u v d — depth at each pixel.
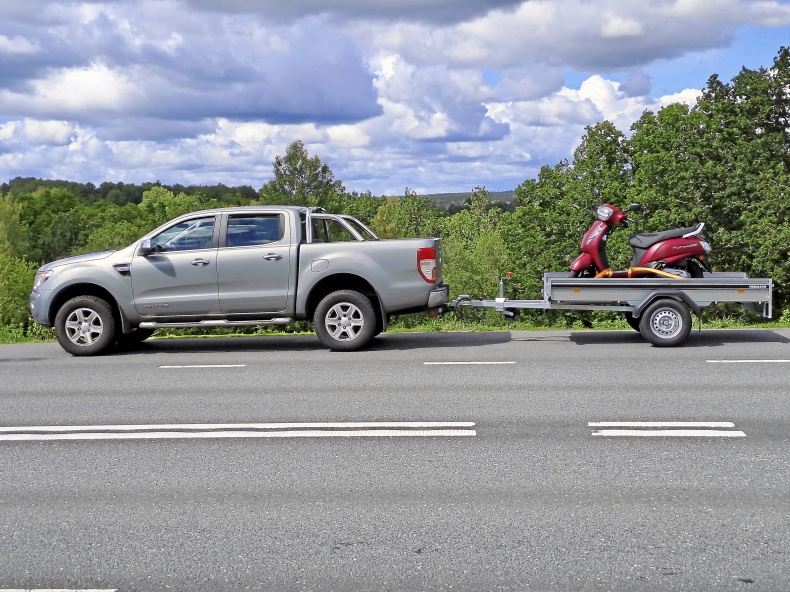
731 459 5.98
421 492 5.39
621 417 7.33
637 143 46.78
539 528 4.70
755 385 8.71
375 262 11.85
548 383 9.02
